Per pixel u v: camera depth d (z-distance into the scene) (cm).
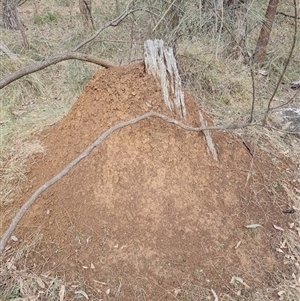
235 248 206
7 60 398
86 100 237
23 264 198
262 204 230
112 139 215
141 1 362
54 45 470
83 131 230
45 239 205
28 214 215
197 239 203
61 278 191
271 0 381
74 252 198
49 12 581
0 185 239
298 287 195
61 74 408
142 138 216
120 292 185
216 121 313
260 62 412
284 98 373
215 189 221
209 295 187
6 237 128
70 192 214
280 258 208
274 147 285
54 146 249
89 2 485
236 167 239
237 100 356
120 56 415
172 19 346
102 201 208
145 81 222
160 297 184
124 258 194
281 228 222
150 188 210
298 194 247
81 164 217
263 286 194
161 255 196
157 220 204
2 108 343
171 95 222
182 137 223
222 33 369
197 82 358
